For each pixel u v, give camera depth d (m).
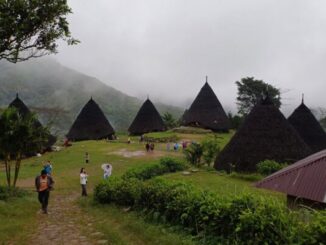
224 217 10.47
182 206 12.33
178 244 10.52
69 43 20.56
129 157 46.53
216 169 33.16
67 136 71.94
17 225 13.52
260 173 29.20
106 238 11.82
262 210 9.52
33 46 19.66
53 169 39.97
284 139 32.47
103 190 19.27
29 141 21.97
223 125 73.44
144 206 15.12
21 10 17.88
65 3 19.17
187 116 74.88
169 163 32.88
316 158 13.31
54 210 18.22
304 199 13.16
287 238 8.70
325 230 8.00
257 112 33.88
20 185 30.14
